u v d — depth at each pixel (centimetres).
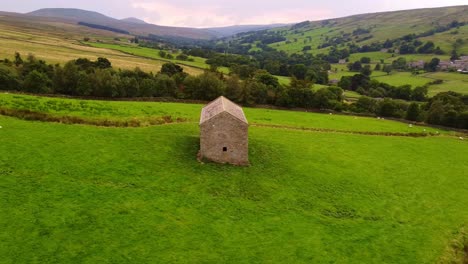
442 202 5247
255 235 3956
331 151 6575
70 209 3912
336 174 5634
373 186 5441
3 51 13425
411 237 4272
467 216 4928
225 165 5334
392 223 4534
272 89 11431
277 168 5516
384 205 4947
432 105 11088
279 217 4347
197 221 4059
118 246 3506
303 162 5878
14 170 4438
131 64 14562
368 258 3812
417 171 6216
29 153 4850
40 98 7294
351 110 11594
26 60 11806
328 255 3778
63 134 5584
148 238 3672
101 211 3966
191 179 4878
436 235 4381
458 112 10231
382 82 17862
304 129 7938
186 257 3491
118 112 7112
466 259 4084
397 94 15888
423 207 5031
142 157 5244
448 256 4006
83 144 5350
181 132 6369
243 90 10556
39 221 3659
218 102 5916
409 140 8050
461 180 6097
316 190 5084
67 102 7325
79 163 4834
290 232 4078
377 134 8350
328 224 4338
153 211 4106
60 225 3653
